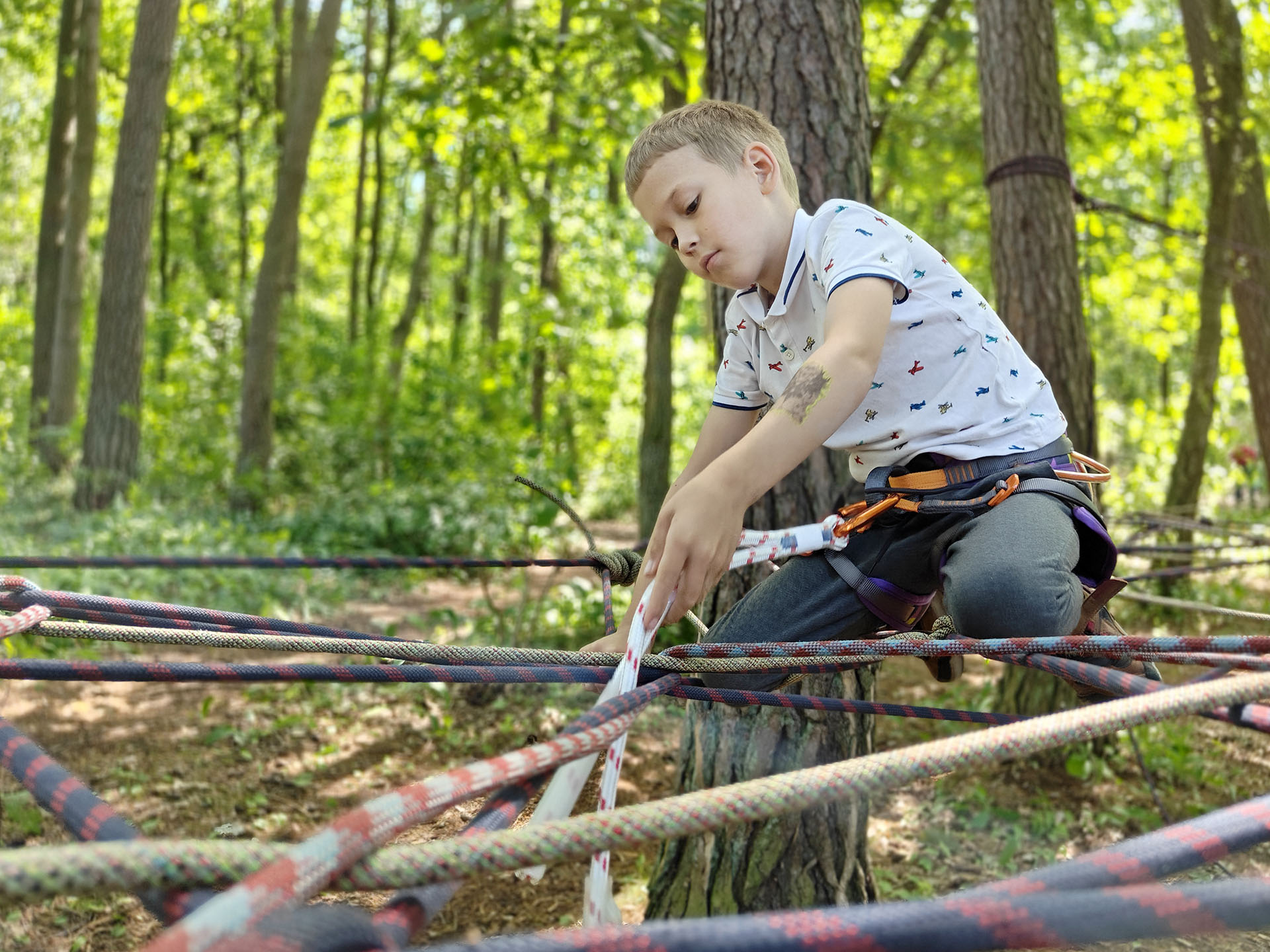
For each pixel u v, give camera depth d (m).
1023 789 4.91
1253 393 8.23
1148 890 0.60
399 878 0.67
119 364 11.22
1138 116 9.82
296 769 4.85
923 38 8.11
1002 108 5.34
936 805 4.73
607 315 17.44
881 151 9.24
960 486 1.85
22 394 16.50
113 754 4.88
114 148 21.42
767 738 3.22
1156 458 11.59
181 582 7.73
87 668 1.36
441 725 5.43
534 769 0.86
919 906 0.60
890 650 1.40
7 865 0.55
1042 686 5.39
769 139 1.90
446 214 21.14
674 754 5.07
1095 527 1.75
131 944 3.38
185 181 21.14
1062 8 9.69
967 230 12.22
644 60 6.30
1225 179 7.94
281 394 13.92
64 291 13.21
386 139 19.72
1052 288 5.23
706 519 1.30
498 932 3.57
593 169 9.53
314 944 0.58
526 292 16.41
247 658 6.41
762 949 0.58
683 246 1.84
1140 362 19.98
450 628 7.36
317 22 11.86
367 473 12.88
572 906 3.73
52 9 16.42
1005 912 0.59
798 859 3.33
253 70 19.06
